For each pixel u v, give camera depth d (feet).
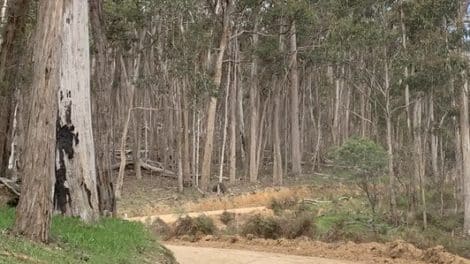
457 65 89.97
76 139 37.63
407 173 115.24
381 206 96.58
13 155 81.10
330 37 103.60
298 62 143.74
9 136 48.06
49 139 27.48
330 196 106.22
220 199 104.78
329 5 108.88
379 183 100.94
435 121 119.85
